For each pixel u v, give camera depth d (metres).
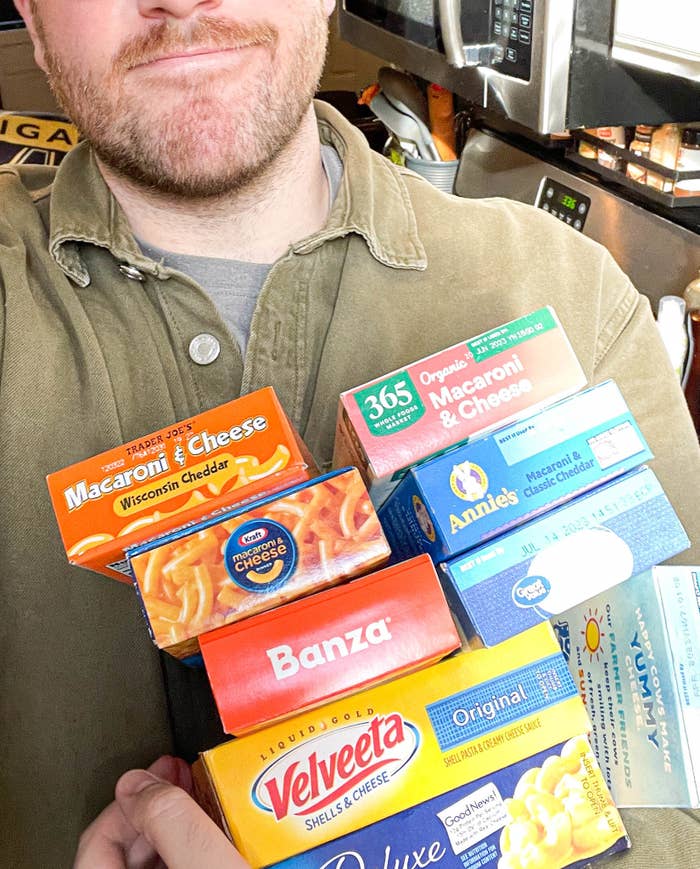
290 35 0.67
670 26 0.97
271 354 0.74
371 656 0.48
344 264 0.77
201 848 0.46
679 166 1.36
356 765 0.50
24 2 0.71
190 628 0.47
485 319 0.80
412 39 1.41
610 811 0.51
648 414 0.84
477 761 0.51
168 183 0.69
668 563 0.78
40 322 0.71
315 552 0.48
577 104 1.13
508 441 0.51
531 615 0.50
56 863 0.65
